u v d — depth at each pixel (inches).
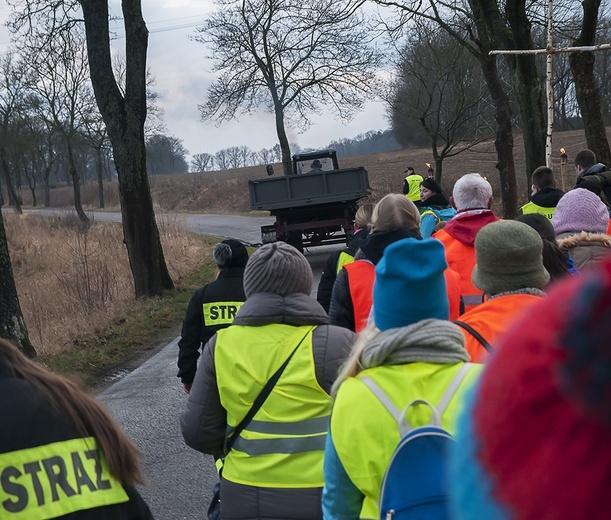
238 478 111.7
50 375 74.4
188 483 216.1
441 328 82.5
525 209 278.2
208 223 1558.8
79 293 531.2
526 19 577.3
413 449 76.1
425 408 78.4
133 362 381.4
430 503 74.5
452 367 81.7
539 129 587.2
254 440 110.5
